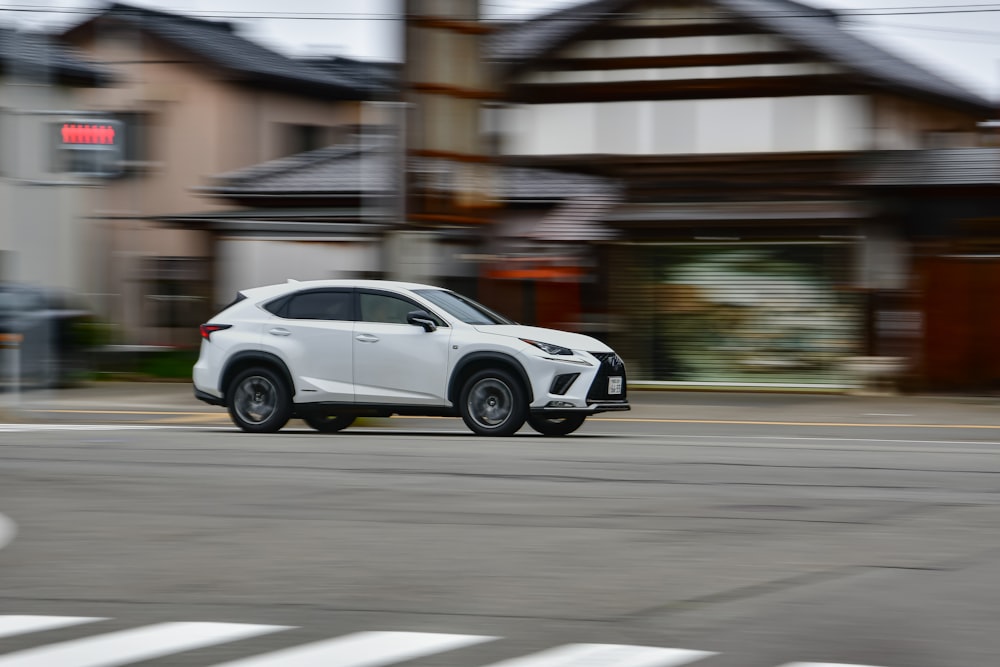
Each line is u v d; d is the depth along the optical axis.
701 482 10.90
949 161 25.03
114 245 33.81
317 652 5.61
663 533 8.46
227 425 17.89
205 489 10.56
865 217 24.00
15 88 31.41
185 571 7.34
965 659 5.46
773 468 11.88
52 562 7.62
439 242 25.12
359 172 30.77
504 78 25.66
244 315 15.82
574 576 7.13
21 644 5.79
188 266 33.22
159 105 34.59
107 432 16.03
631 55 25.42
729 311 25.20
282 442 14.43
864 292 24.39
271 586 6.93
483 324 15.47
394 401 15.17
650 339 25.75
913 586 6.86
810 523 8.83
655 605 6.45
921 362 24.11
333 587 6.89
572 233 25.98
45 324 24.75
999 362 23.69
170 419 19.14
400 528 8.67
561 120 25.81
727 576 7.12
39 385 24.67
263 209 30.78
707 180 25.05
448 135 24.14
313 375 15.40
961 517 9.09
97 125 19.84
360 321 15.40
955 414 20.31
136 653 5.62
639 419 19.42
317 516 9.19
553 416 15.03
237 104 34.75
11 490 10.58
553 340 15.05
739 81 24.89
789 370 24.86
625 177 25.52
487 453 13.15
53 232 32.69
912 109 28.75
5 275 31.41
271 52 39.41
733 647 5.65
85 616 6.30
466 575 7.17
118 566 7.50
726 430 17.25
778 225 24.36
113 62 33.03
